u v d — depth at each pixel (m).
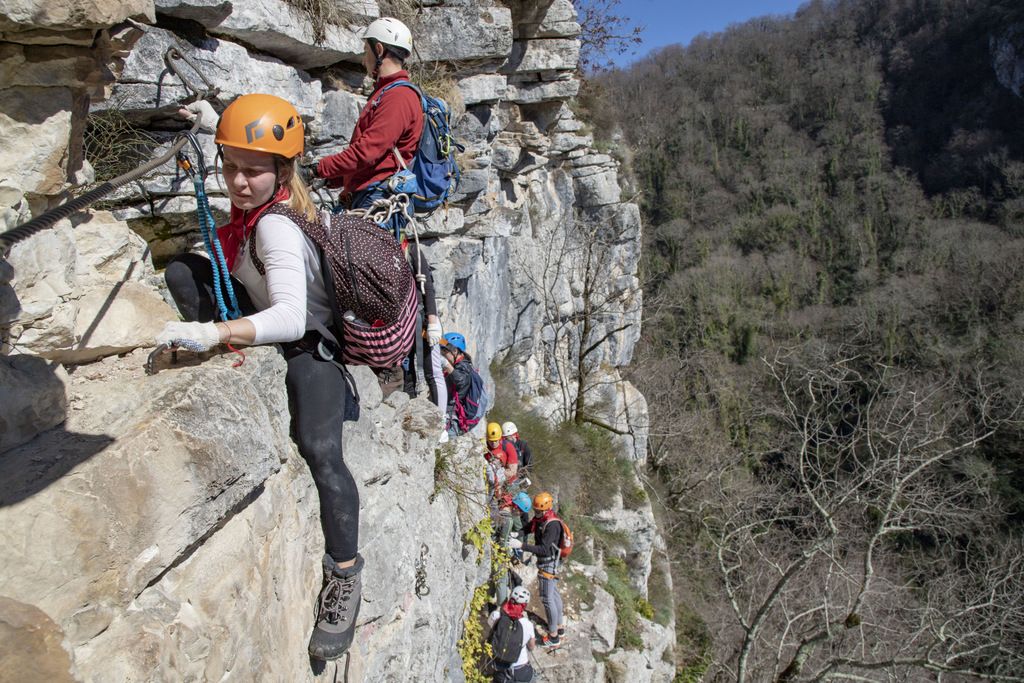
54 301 1.97
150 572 1.69
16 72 1.91
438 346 3.80
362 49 4.52
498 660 6.95
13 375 1.73
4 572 1.44
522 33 9.06
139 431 1.73
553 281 13.96
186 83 2.97
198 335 1.84
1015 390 21.50
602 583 10.57
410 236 3.45
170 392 1.86
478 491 5.75
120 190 3.07
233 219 2.26
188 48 3.22
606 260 16.38
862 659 11.45
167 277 2.33
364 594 2.88
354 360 2.46
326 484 2.40
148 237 3.44
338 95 4.52
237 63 3.55
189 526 1.79
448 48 6.26
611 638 9.44
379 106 3.22
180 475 1.76
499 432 7.91
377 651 3.05
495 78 6.76
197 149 2.21
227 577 1.95
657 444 18.45
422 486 3.83
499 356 11.60
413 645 3.57
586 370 14.39
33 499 1.53
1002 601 11.68
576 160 15.69
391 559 3.09
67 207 1.57
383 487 3.19
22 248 1.90
